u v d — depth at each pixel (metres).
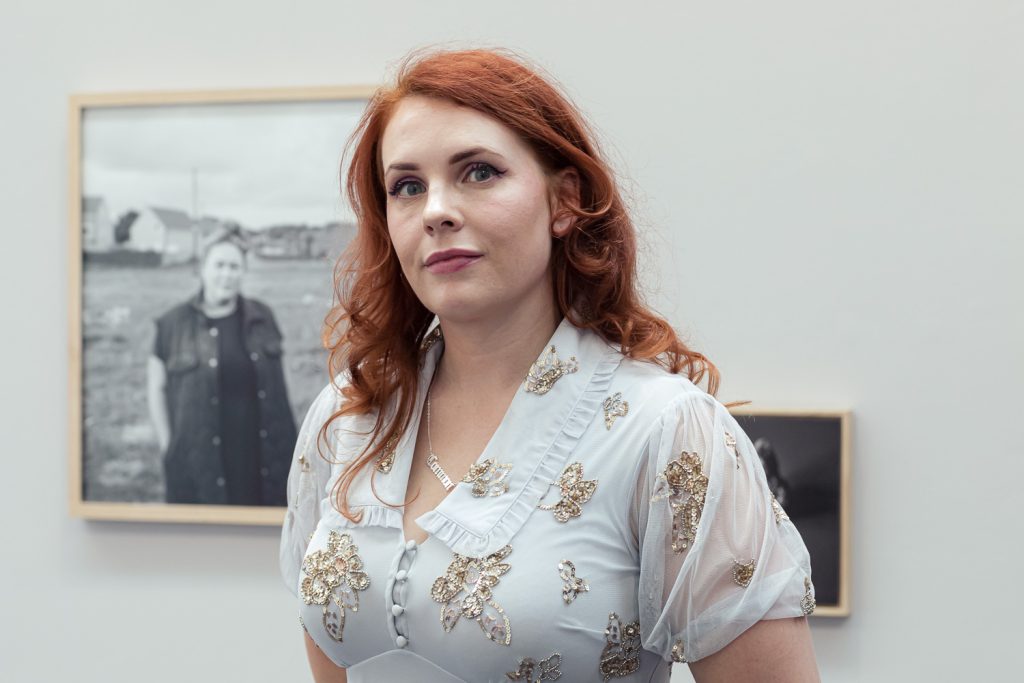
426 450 1.58
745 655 1.40
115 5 2.98
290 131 2.89
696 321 2.75
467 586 1.41
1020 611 2.64
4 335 3.03
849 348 2.70
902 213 2.67
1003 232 2.64
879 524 2.69
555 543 1.40
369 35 2.88
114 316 2.96
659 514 1.40
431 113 1.44
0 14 3.02
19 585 3.04
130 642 3.01
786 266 2.72
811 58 2.71
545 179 1.49
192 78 2.95
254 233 2.90
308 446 1.80
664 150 2.76
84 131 2.96
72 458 2.97
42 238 3.02
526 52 2.81
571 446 1.46
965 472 2.66
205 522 2.97
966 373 2.66
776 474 2.70
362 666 1.51
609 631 1.40
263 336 2.90
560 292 1.55
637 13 2.77
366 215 1.63
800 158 2.71
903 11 2.67
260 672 2.96
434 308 1.46
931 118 2.66
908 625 2.68
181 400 2.94
